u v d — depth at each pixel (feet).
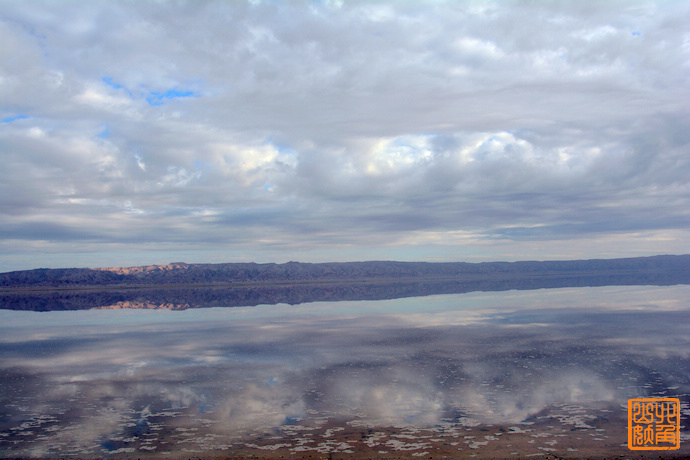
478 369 50.03
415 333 75.61
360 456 28.78
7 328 93.61
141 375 49.85
